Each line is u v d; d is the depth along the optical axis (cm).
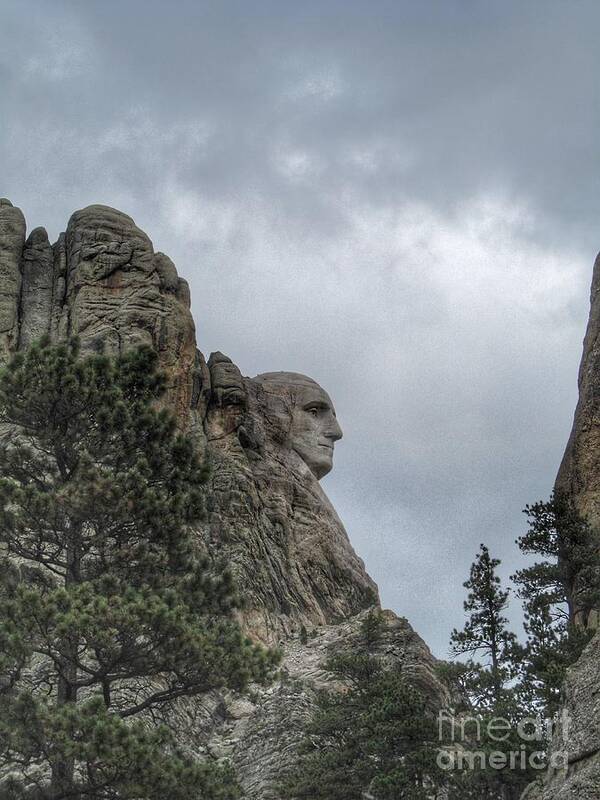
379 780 5056
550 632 5741
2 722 4484
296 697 6644
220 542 8219
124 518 5084
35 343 5391
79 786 4538
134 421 5309
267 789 5794
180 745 6125
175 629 4741
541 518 6606
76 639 4722
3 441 6631
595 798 3744
